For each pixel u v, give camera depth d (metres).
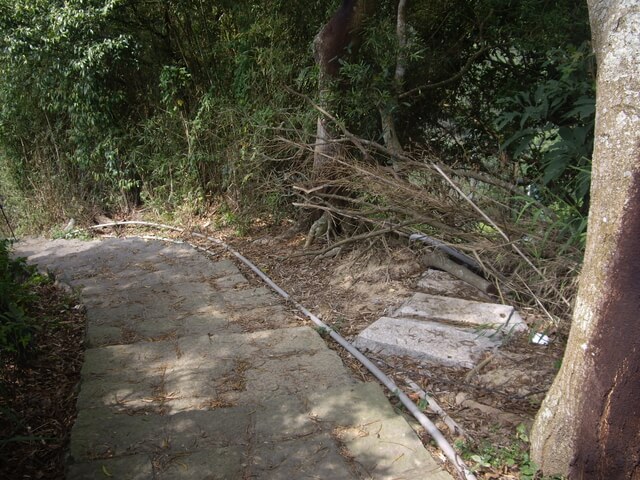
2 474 2.30
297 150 5.59
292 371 2.99
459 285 4.00
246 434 2.40
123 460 2.23
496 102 5.52
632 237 1.71
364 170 4.50
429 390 2.81
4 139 7.45
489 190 4.27
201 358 3.20
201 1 6.41
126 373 3.04
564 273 3.53
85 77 6.37
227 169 6.35
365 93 4.95
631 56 1.69
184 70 6.39
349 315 3.85
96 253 5.88
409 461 2.20
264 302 4.22
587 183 3.61
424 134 6.07
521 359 2.97
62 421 2.72
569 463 1.98
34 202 7.57
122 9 6.50
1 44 6.31
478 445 2.33
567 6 4.98
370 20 5.01
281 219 6.21
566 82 4.12
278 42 5.76
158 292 4.53
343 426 2.44
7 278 3.48
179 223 6.81
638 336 1.74
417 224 4.36
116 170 7.04
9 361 3.22
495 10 5.19
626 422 1.82
